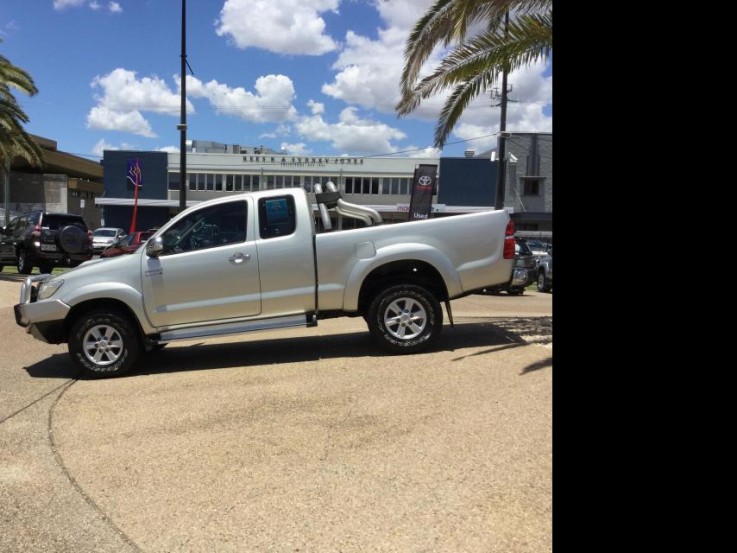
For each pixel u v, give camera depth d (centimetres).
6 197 3716
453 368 626
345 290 693
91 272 674
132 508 359
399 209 5294
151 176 5503
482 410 493
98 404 567
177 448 447
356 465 405
